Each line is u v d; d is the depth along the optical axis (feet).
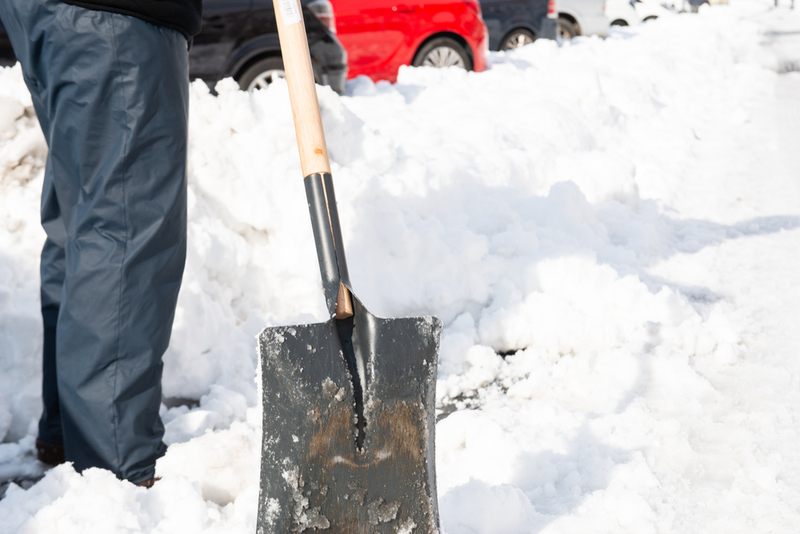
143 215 5.86
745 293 10.67
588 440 6.83
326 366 4.52
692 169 18.02
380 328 4.71
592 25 37.37
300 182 9.88
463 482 6.31
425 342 4.72
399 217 10.06
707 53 32.04
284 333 4.49
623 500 5.70
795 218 14.07
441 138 13.76
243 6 17.07
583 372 8.39
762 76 30.58
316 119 5.13
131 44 5.60
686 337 8.87
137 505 5.59
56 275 6.72
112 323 5.88
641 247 12.14
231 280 9.23
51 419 6.80
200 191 9.44
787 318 9.61
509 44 29.68
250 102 10.22
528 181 13.73
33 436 7.18
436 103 17.24
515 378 8.57
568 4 36.91
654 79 25.09
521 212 12.23
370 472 4.49
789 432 6.81
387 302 9.78
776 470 6.15
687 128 21.70
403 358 4.65
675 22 47.37
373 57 22.07
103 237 5.83
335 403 4.47
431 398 4.66
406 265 9.95
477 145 13.89
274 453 4.32
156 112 5.79
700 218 14.43
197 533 5.45
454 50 23.35
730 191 16.15
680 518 5.65
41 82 5.91
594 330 9.27
